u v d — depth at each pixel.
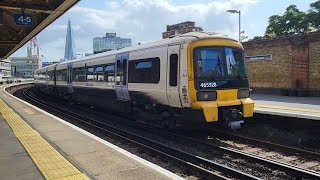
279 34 44.62
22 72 161.25
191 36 11.68
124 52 15.66
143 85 13.86
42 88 39.59
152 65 13.24
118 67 16.16
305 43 22.44
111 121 17.56
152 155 10.09
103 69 18.08
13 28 25.55
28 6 16.41
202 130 13.80
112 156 7.56
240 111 12.17
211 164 8.77
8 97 29.22
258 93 26.03
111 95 17.20
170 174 6.22
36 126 12.02
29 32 24.03
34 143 9.09
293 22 43.47
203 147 11.05
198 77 11.29
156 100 13.12
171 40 12.37
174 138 12.37
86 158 7.44
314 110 13.84
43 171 6.54
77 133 10.50
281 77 24.19
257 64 26.09
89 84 20.41
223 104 11.59
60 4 16.11
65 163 7.07
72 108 25.02
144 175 6.18
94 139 9.48
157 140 12.47
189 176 8.15
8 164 7.07
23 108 18.84
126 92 15.35
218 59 11.80
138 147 11.09
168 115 12.88
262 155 10.18
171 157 9.34
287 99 20.02
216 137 12.84
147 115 14.30
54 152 8.02
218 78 11.68
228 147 11.02
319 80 21.77
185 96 11.41
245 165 9.07
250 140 11.67
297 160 9.56
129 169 6.56
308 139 11.72
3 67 128.12
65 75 26.44
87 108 23.55
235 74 12.15
